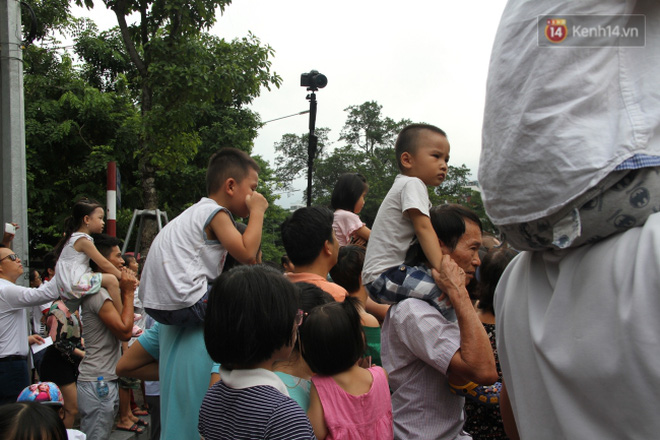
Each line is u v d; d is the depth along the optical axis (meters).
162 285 1.88
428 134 2.24
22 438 1.61
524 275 0.98
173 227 1.99
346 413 1.74
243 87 9.68
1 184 4.72
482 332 1.74
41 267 14.35
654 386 0.69
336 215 4.43
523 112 0.82
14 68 4.75
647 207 0.74
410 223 2.10
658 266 0.69
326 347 1.77
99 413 3.97
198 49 9.23
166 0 8.66
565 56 0.79
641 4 0.82
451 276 1.79
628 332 0.71
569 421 0.81
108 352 4.02
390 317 2.04
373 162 45.59
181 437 1.86
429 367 1.94
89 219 4.14
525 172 0.82
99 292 3.87
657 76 0.78
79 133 15.55
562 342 0.83
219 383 1.53
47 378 4.14
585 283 0.80
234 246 1.93
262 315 1.45
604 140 0.76
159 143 9.47
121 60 17.53
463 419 2.00
